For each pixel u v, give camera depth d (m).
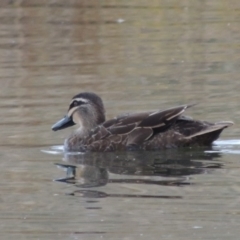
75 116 16.34
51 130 17.03
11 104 19.22
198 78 21.31
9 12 30.20
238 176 13.75
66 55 24.75
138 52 24.78
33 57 24.61
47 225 11.95
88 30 27.86
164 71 22.36
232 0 31.25
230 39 26.06
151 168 14.45
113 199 12.88
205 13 29.72
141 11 30.16
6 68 23.42
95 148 15.76
